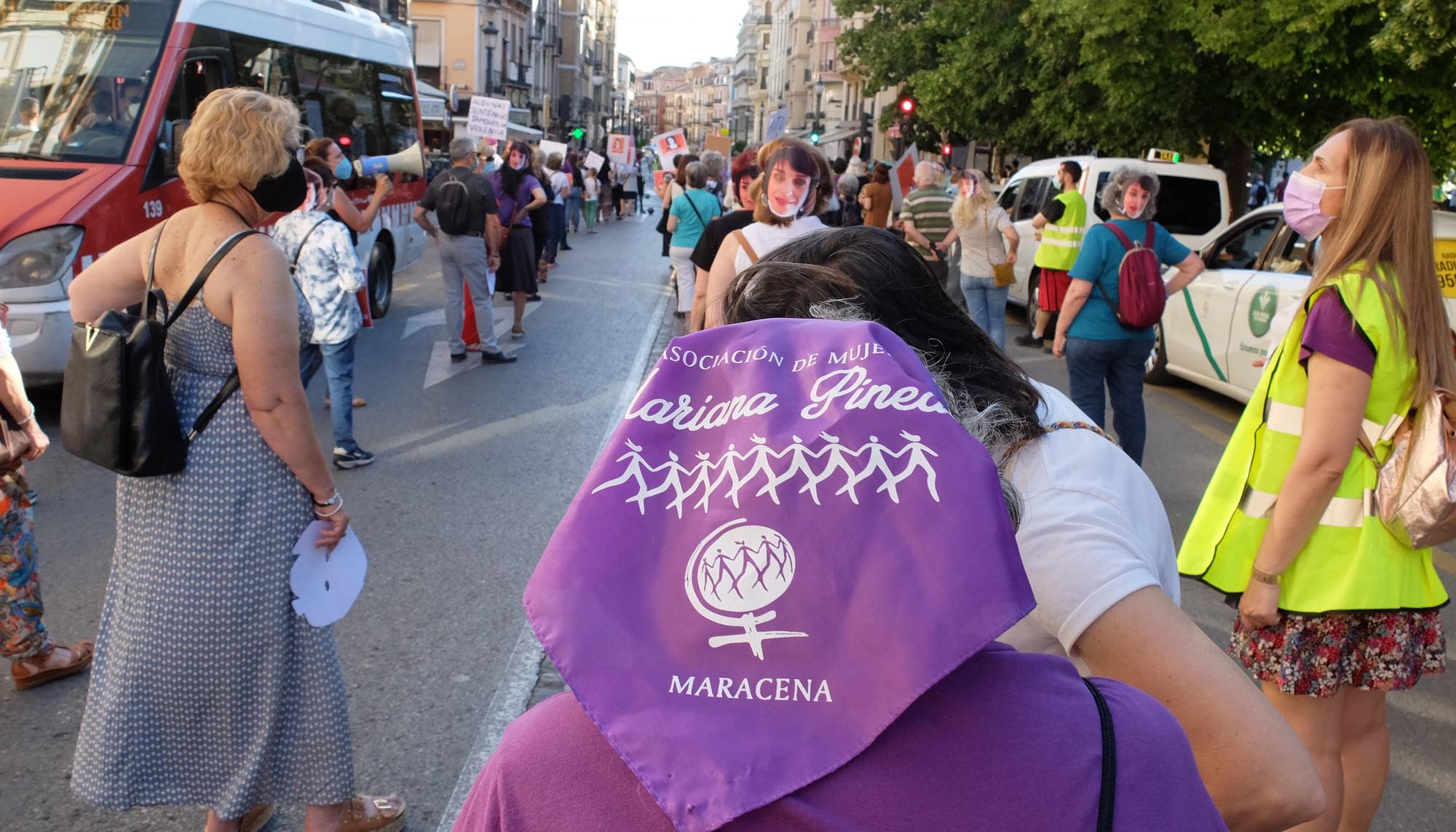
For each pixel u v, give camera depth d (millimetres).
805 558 791
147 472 2256
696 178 8547
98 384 2240
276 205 2393
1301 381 2205
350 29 11195
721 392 884
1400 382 2105
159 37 7715
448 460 6324
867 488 799
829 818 754
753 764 759
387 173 7539
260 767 2436
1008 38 19672
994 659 847
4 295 6457
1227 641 4184
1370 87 11359
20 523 3430
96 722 2404
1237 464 2340
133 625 2377
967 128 22297
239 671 2395
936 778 771
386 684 3643
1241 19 11352
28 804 2951
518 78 67000
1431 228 2096
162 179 7383
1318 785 960
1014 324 12867
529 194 10070
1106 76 13094
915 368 870
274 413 2326
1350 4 10266
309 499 2469
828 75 68375
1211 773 975
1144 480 1215
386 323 11094
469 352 9602
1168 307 8734
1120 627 1034
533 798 838
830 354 881
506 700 3555
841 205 15266
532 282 10289
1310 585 2219
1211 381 8195
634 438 865
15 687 3543
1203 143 15562
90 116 7285
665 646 800
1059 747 794
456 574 4621
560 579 816
